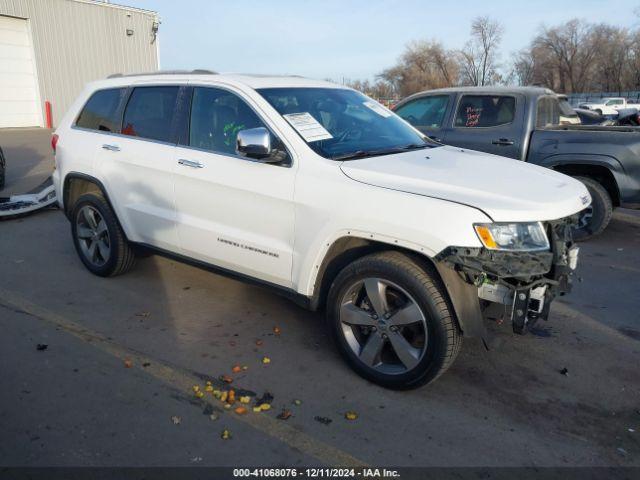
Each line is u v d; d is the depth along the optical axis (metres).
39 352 3.92
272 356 3.97
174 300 4.93
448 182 3.42
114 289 5.15
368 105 4.82
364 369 3.62
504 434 3.16
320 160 3.71
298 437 3.09
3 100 20.97
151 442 3.00
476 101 7.66
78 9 22.62
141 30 25.20
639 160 6.54
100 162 5.04
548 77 67.69
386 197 3.34
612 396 3.57
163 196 4.57
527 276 3.16
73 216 5.52
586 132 6.84
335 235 3.52
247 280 4.20
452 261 3.08
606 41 63.62
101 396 3.41
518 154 7.25
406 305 3.38
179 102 4.57
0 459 2.82
